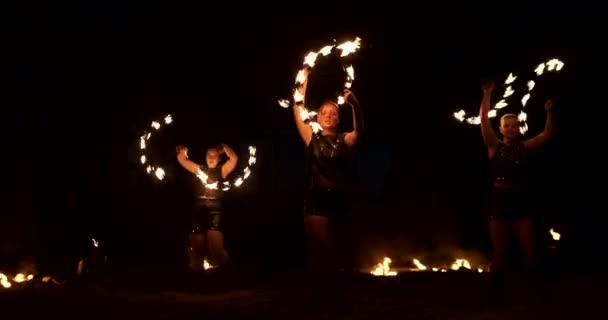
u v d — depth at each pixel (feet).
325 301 20.74
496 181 20.80
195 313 19.83
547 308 19.86
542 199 42.45
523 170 20.70
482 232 47.09
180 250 47.96
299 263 43.98
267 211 51.37
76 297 24.40
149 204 49.62
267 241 49.37
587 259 38.96
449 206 48.60
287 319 18.40
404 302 21.61
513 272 26.94
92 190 47.96
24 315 20.12
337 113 21.39
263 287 27.73
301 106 21.76
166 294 25.46
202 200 32.73
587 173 43.11
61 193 46.73
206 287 27.61
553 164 43.34
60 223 45.62
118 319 19.17
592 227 41.70
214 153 33.06
